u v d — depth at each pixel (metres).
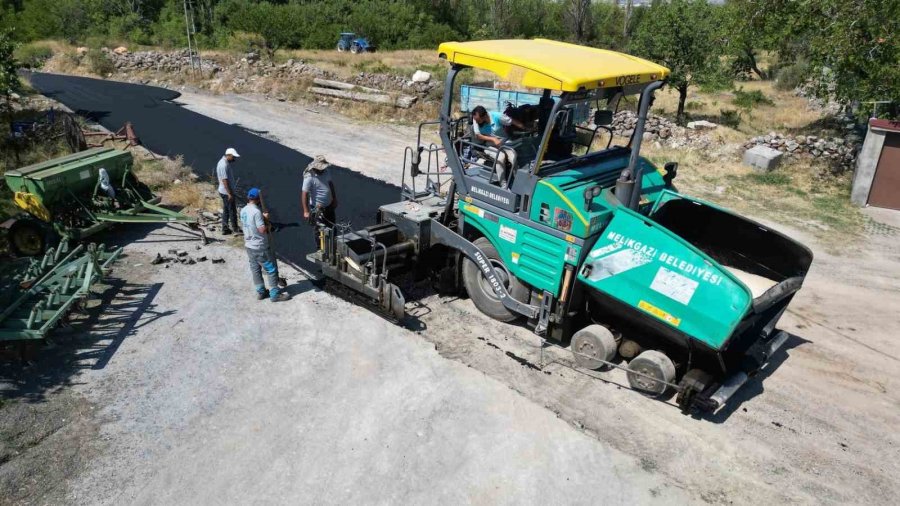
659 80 6.79
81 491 5.15
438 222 7.87
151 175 12.32
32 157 12.75
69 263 7.78
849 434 6.18
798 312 8.62
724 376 6.25
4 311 6.75
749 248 6.93
